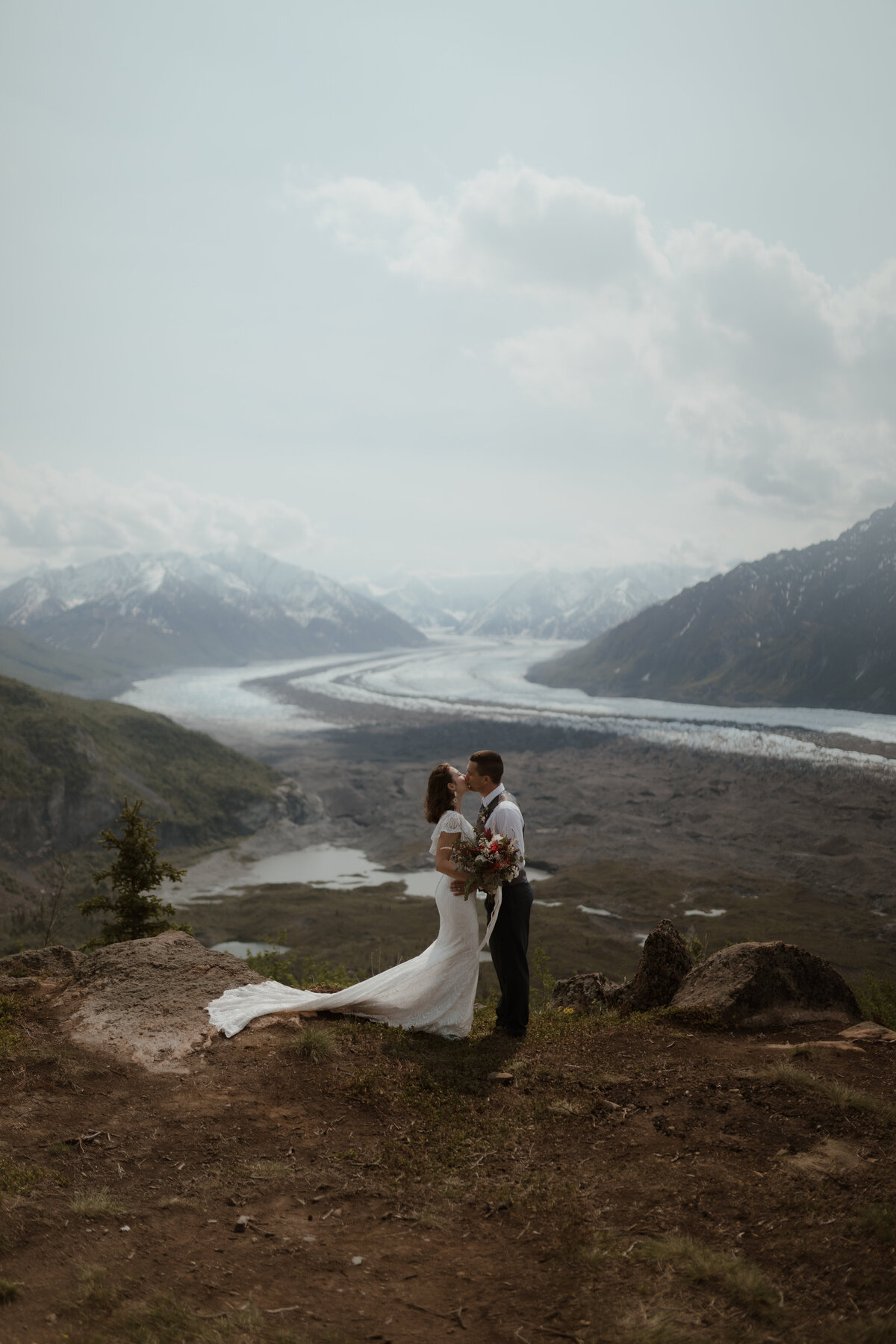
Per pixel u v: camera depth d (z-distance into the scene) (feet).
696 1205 16.33
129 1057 23.27
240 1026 25.13
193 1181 17.30
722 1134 19.44
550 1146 19.49
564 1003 36.50
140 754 522.47
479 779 27.78
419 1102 21.62
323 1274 14.25
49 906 343.46
